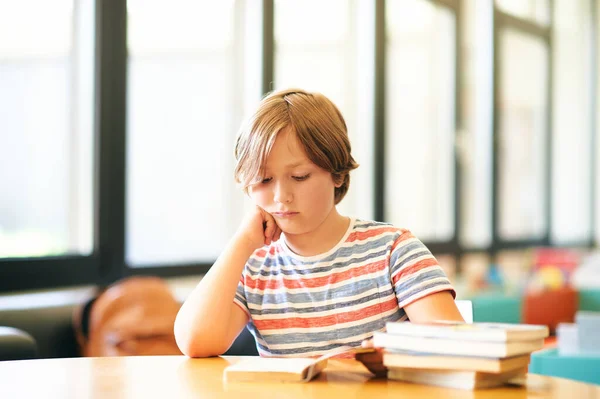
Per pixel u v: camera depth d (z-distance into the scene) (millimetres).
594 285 3980
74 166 2812
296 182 1197
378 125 4066
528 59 5500
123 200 2902
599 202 6297
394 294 1245
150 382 1049
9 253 2605
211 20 3240
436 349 976
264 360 1122
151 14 3012
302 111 1193
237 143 1247
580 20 6184
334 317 1259
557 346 2672
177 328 1259
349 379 1053
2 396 972
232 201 3334
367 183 4078
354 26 4008
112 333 2441
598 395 944
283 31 3512
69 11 2785
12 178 2627
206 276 1273
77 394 979
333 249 1286
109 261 2867
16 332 1856
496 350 933
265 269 1326
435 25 4590
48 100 2730
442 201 4684
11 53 2619
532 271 4309
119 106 2883
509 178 5273
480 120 5047
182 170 3150
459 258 4691
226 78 3309
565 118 5973
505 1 5188
